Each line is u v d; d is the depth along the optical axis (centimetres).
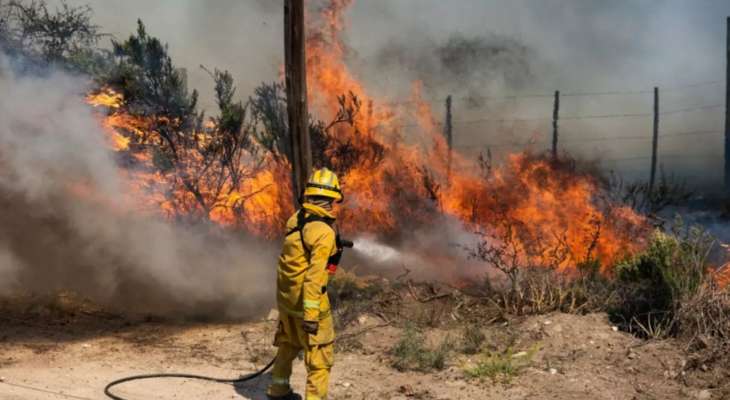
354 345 790
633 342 748
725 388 645
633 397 639
